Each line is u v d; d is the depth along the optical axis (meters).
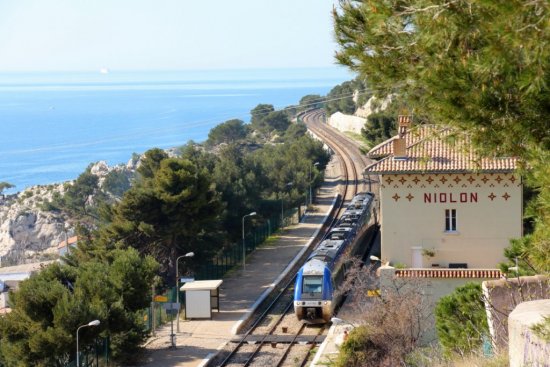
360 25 20.09
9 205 192.75
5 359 53.19
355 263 66.31
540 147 18.66
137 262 62.81
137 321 58.22
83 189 184.12
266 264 90.81
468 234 62.34
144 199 83.81
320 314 62.81
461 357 31.30
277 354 58.31
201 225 86.56
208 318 68.94
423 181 62.44
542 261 19.47
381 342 46.34
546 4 14.00
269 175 126.50
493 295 32.19
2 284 101.12
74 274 61.25
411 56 19.47
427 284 51.56
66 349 51.97
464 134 20.52
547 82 15.79
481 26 15.71
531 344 19.75
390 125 122.88
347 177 144.50
